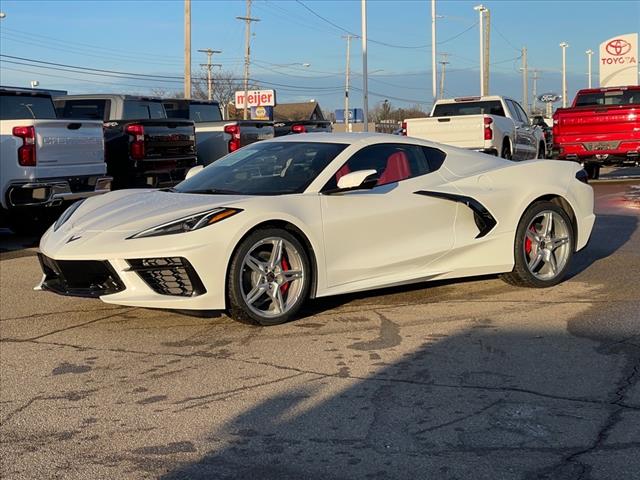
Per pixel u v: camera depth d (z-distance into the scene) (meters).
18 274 8.09
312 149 6.31
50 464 3.50
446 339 5.27
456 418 3.90
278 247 5.55
